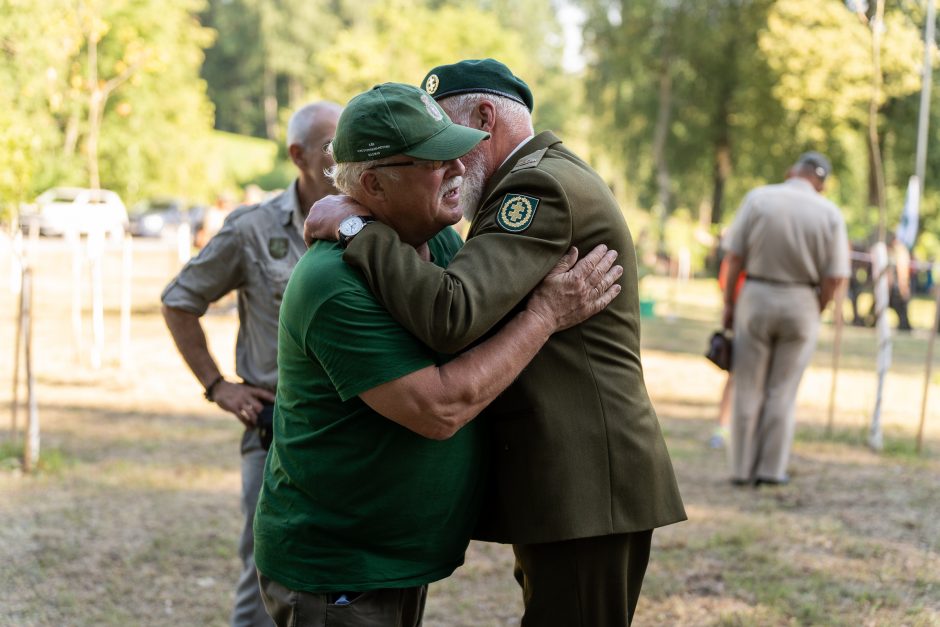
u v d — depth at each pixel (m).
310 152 3.22
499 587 4.54
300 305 2.16
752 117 29.75
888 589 4.35
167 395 8.66
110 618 4.02
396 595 2.25
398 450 2.17
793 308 6.02
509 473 2.34
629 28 31.55
